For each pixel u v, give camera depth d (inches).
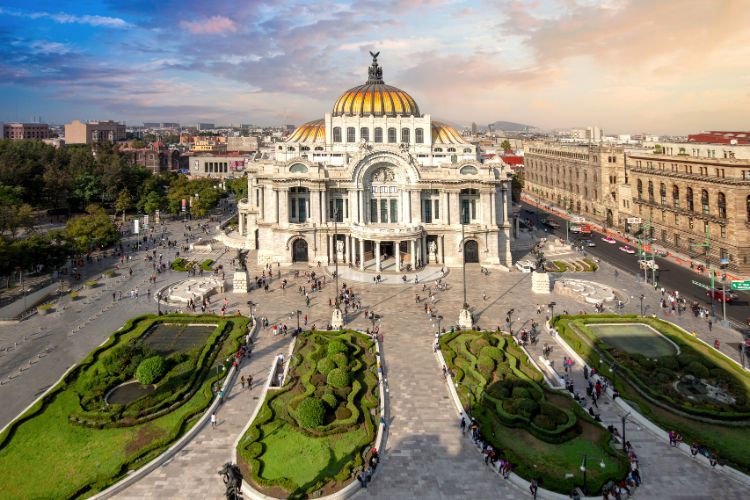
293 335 3041.3
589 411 2178.9
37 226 6584.6
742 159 4603.8
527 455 1857.8
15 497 1659.7
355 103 5349.4
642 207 6072.8
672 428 2028.8
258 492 1679.4
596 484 1676.9
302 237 4810.5
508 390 2249.0
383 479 1774.1
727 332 3122.5
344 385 2332.7
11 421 2143.2
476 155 5349.4
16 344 2977.4
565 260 5064.0
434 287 4106.8
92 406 2208.4
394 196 4923.7
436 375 2529.5
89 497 1660.9
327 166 4985.2
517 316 3388.3
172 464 1863.9
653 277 4165.8
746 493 1699.1
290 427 2049.7
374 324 3245.6
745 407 2154.3
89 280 4330.7
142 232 6456.7
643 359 2573.8
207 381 2420.0
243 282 3976.4
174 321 3272.6
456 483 1755.7
